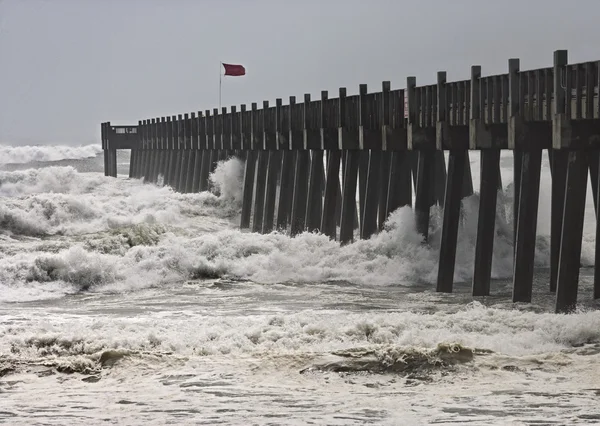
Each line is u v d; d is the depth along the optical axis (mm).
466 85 53031
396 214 65125
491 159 52062
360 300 54094
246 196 96125
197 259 65562
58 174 120625
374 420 24422
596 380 28781
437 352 30672
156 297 57719
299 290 59094
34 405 26719
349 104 71188
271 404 26391
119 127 159000
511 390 27719
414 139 58500
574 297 45938
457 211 55250
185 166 126250
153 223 84062
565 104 44656
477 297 53594
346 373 29781
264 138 90250
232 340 35344
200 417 25094
